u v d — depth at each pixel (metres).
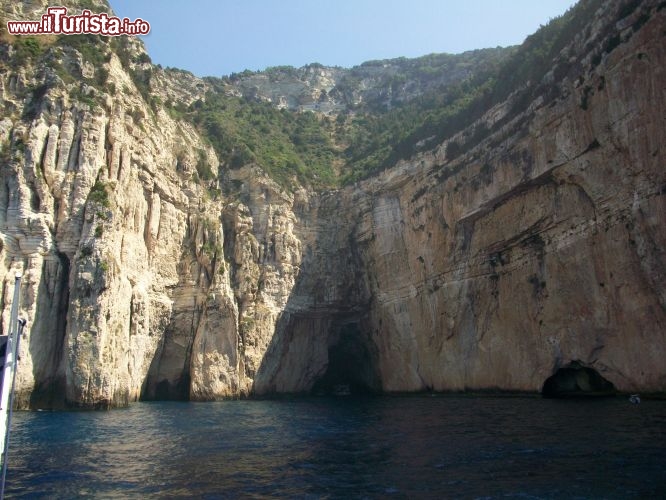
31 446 24.62
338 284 69.81
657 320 37.38
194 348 56.88
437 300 57.72
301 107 130.38
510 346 49.91
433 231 58.62
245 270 63.06
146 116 57.56
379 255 66.06
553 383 48.41
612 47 40.47
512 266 50.19
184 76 103.06
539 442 22.83
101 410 41.78
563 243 44.59
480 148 53.66
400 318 62.81
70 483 17.55
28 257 43.66
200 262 60.06
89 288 43.41
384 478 17.67
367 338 69.44
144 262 53.38
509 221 49.91
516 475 17.31
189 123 71.75
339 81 151.88
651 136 36.78
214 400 55.81
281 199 68.50
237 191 68.50
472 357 53.62
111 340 43.97
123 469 19.66
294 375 66.88
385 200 66.38
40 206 45.06
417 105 99.69
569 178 43.78
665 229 35.84
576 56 44.47
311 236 71.00
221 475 18.58
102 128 49.12
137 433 29.00
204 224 61.34
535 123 46.75
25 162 45.38
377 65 153.88
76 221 45.72
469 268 54.19
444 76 126.88
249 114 93.56
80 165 47.09
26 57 50.22
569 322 44.12
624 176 38.97
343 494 15.81
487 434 25.88
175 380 57.28
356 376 72.50
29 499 15.67
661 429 24.28
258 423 33.88
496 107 53.34
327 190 74.19
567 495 14.88
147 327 52.28
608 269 40.50
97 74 53.56
